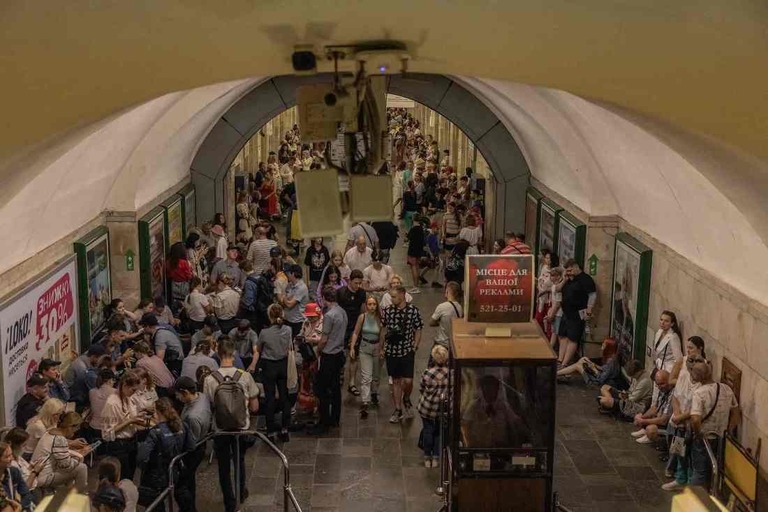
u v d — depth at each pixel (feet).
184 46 19.61
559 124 44.45
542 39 19.52
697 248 35.24
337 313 37.73
